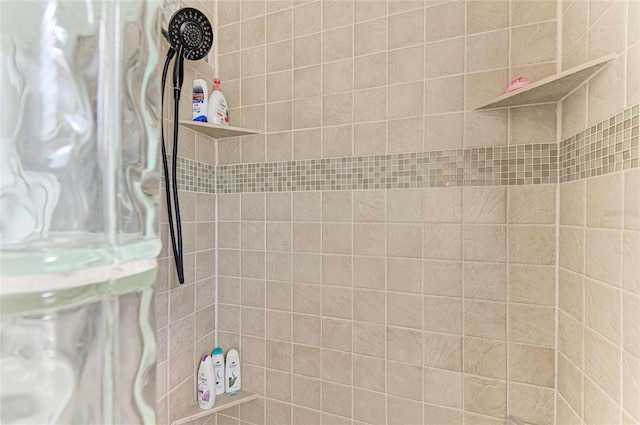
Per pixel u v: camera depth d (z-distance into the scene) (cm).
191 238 133
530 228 107
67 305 30
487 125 112
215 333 148
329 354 133
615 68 75
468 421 114
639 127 67
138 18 38
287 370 139
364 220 128
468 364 114
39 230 29
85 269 31
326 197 133
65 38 32
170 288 120
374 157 126
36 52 30
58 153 31
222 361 143
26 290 28
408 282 121
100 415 33
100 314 33
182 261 117
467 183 114
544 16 105
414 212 121
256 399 143
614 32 75
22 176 29
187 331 130
